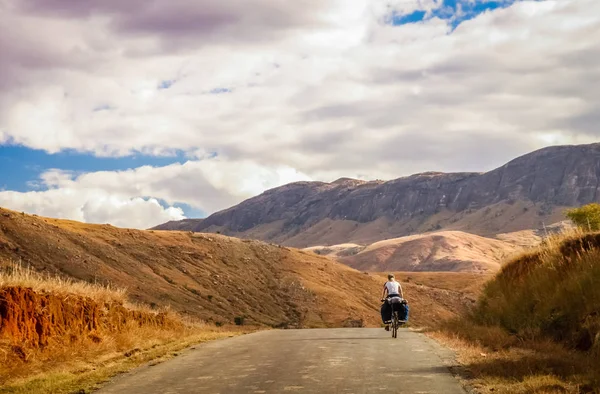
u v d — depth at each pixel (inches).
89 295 685.3
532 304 674.8
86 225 4394.7
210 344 728.3
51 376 468.1
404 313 771.4
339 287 4911.4
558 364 434.9
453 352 574.2
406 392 363.6
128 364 531.5
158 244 4520.2
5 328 502.9
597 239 677.3
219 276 4276.6
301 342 722.2
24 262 2827.3
